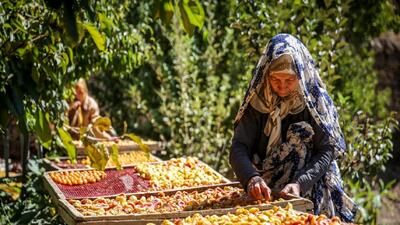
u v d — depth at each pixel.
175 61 9.84
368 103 10.41
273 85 4.11
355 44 10.58
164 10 2.83
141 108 10.80
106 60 6.66
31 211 6.40
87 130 3.43
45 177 5.20
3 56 3.02
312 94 4.19
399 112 13.14
